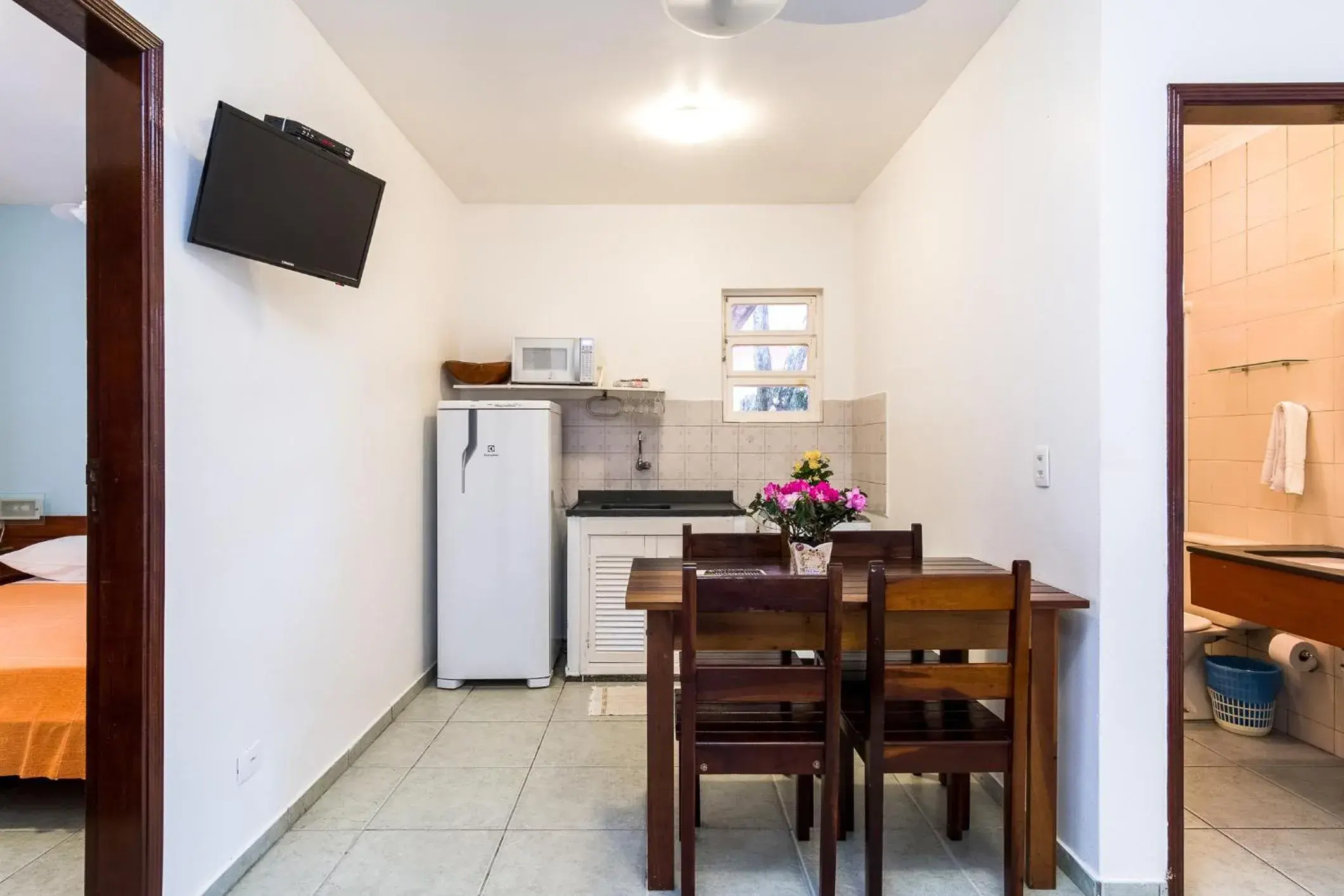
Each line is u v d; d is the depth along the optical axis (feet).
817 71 8.50
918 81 8.71
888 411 11.32
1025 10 6.95
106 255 4.98
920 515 9.91
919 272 9.96
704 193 12.85
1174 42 5.73
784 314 13.82
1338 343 8.50
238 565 6.13
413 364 10.63
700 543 8.35
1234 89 5.67
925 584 5.57
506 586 11.16
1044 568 6.62
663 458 13.46
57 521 11.56
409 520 10.48
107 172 4.99
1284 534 9.20
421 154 10.93
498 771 8.28
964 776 6.77
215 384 5.82
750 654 7.73
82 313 11.68
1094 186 5.80
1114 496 5.74
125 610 4.96
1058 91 6.35
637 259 13.39
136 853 4.96
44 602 9.18
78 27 4.61
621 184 12.34
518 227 13.35
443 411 11.11
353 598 8.48
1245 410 9.80
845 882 6.13
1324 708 8.82
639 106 9.43
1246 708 9.27
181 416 5.37
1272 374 9.38
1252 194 9.64
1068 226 6.19
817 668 5.65
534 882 6.13
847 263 13.44
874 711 5.61
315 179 6.50
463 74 8.55
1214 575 8.56
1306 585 7.19
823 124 9.96
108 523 4.98
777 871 6.33
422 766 8.39
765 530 11.89
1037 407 6.73
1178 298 5.73
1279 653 9.09
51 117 8.45
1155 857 5.80
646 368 13.43
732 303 13.79
